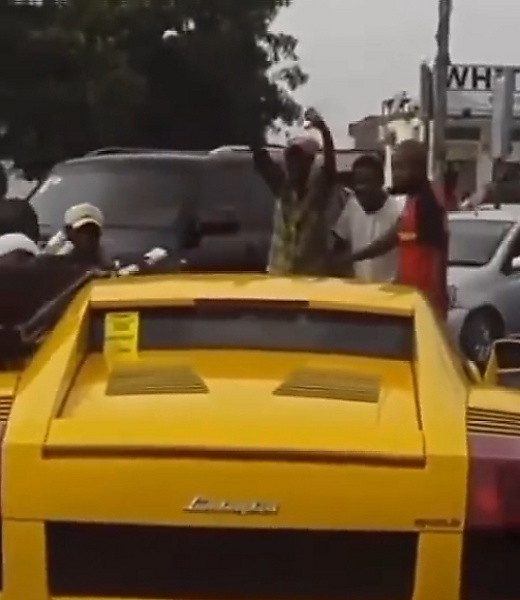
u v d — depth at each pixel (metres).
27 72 51.19
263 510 4.41
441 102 30.34
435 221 10.23
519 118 42.47
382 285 6.01
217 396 4.92
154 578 4.43
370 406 4.88
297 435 4.54
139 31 56.53
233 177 12.91
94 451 4.47
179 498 4.42
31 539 4.46
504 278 15.07
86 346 5.45
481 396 5.10
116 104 52.38
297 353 5.46
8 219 10.59
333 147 10.82
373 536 4.44
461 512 4.45
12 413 4.72
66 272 7.83
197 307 5.64
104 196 12.73
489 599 4.46
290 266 10.73
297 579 4.42
